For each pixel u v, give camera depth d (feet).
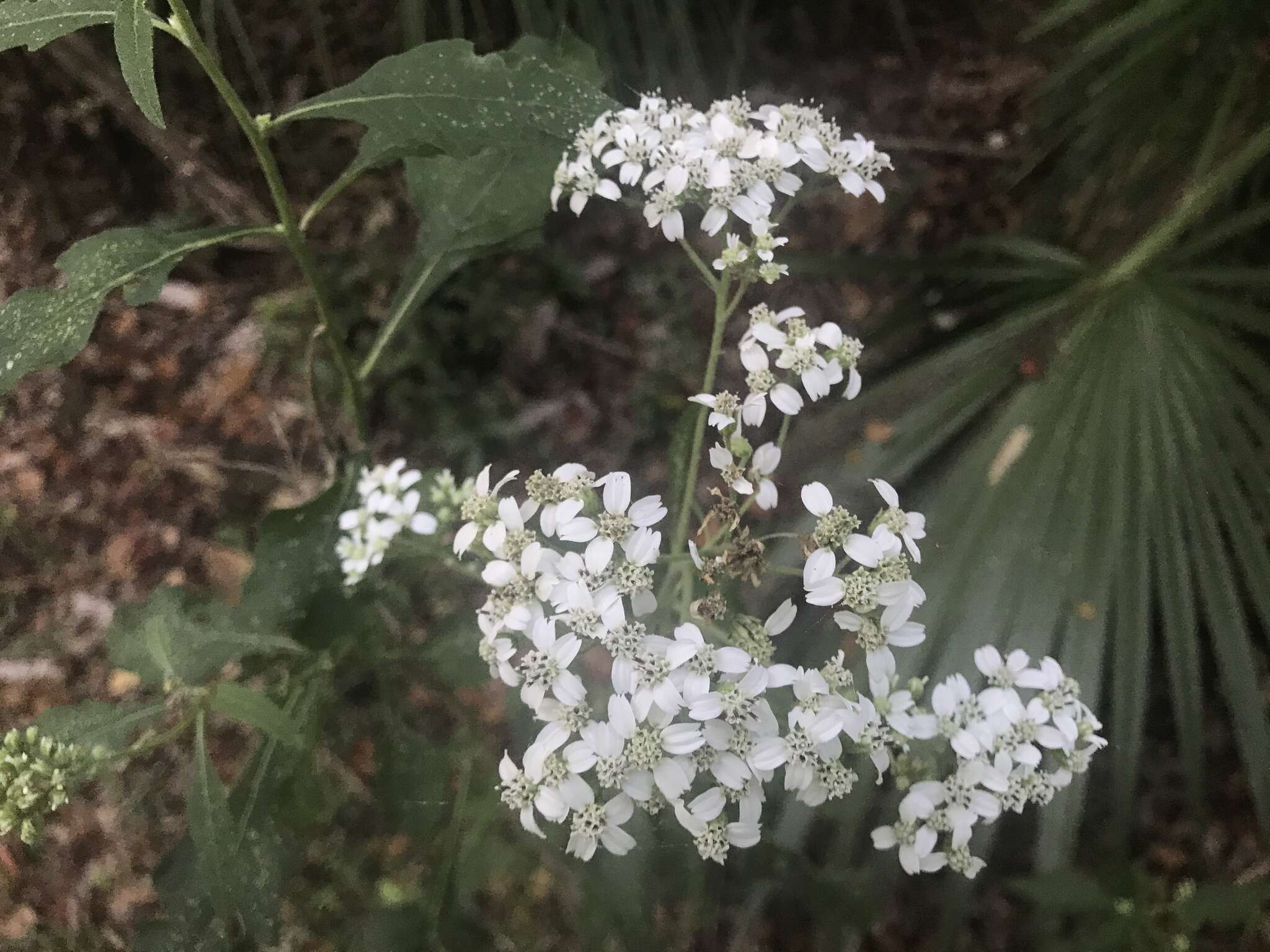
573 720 0.43
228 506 0.83
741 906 0.66
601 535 0.44
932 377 0.70
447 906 0.53
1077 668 0.58
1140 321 0.66
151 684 0.50
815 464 0.71
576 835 0.43
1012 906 0.73
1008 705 0.48
